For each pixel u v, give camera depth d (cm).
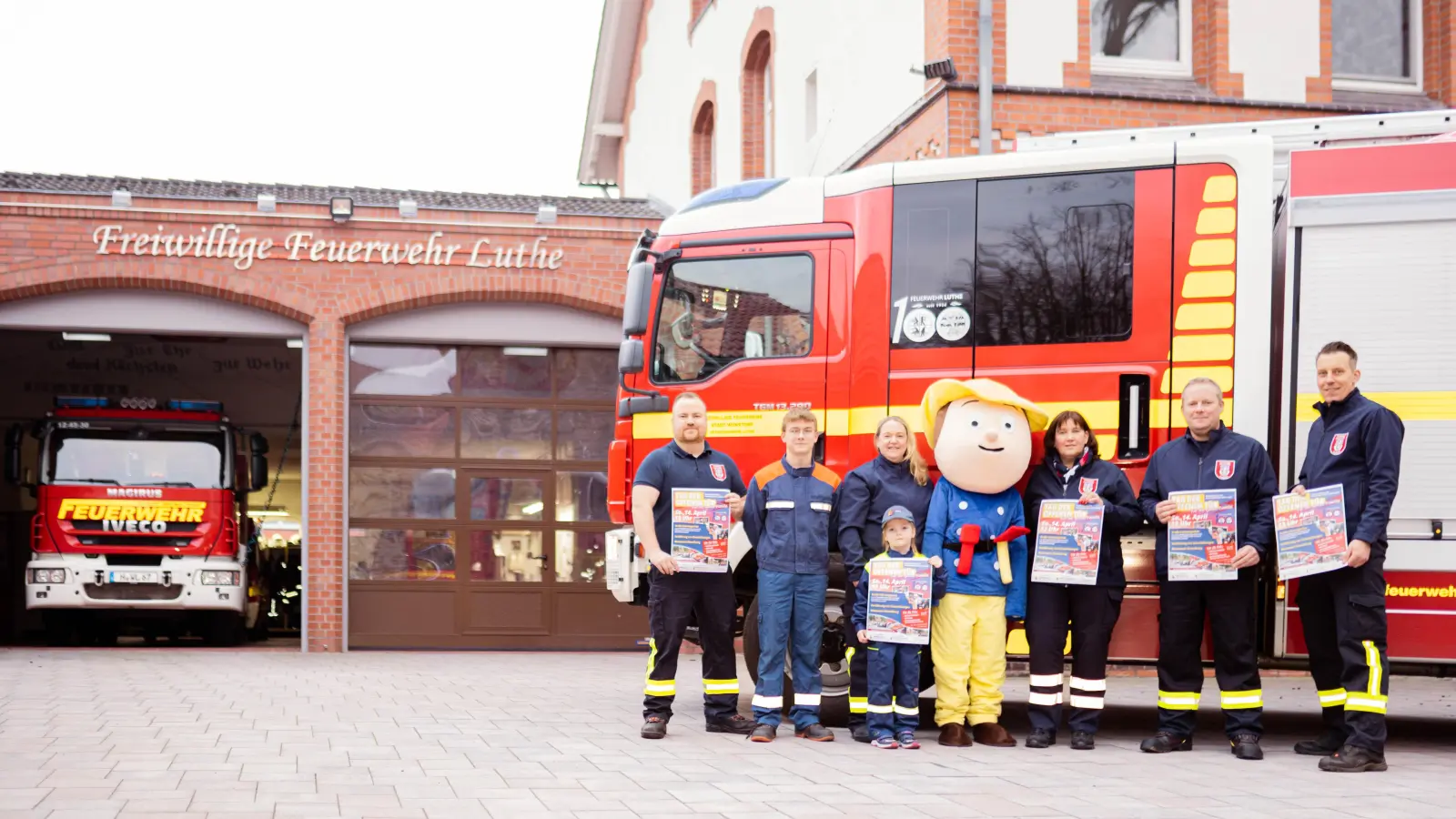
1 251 1530
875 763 712
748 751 757
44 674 1230
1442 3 1437
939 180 852
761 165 2078
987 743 789
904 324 850
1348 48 1451
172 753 737
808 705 809
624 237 1639
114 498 1689
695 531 805
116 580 1664
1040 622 786
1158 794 626
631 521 929
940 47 1360
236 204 1575
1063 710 1070
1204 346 798
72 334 1591
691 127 2423
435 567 1641
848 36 1666
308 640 1587
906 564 773
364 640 1619
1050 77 1355
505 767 693
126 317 1568
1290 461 783
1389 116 925
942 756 741
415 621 1631
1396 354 772
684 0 2498
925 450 838
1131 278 812
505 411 1666
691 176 2417
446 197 1645
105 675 1223
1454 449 761
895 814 573
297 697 1042
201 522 1708
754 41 2061
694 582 813
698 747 771
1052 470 789
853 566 794
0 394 2128
